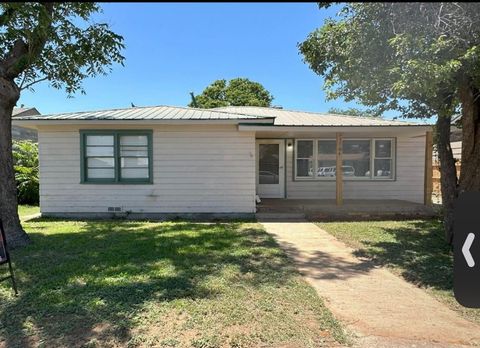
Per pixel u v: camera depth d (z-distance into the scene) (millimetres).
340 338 3035
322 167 12789
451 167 6594
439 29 4293
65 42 6656
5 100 6051
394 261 5406
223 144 9789
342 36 5664
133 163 9883
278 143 12820
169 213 9852
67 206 9836
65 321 3277
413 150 12398
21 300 3760
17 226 6238
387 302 3840
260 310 3529
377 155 12531
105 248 6047
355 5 5000
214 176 9820
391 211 10234
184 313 3432
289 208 10359
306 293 3996
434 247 6301
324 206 10500
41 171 9781
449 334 3133
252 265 5043
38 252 5766
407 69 4211
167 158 9797
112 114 9938
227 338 3004
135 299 3746
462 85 4973
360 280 4566
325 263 5305
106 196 9836
